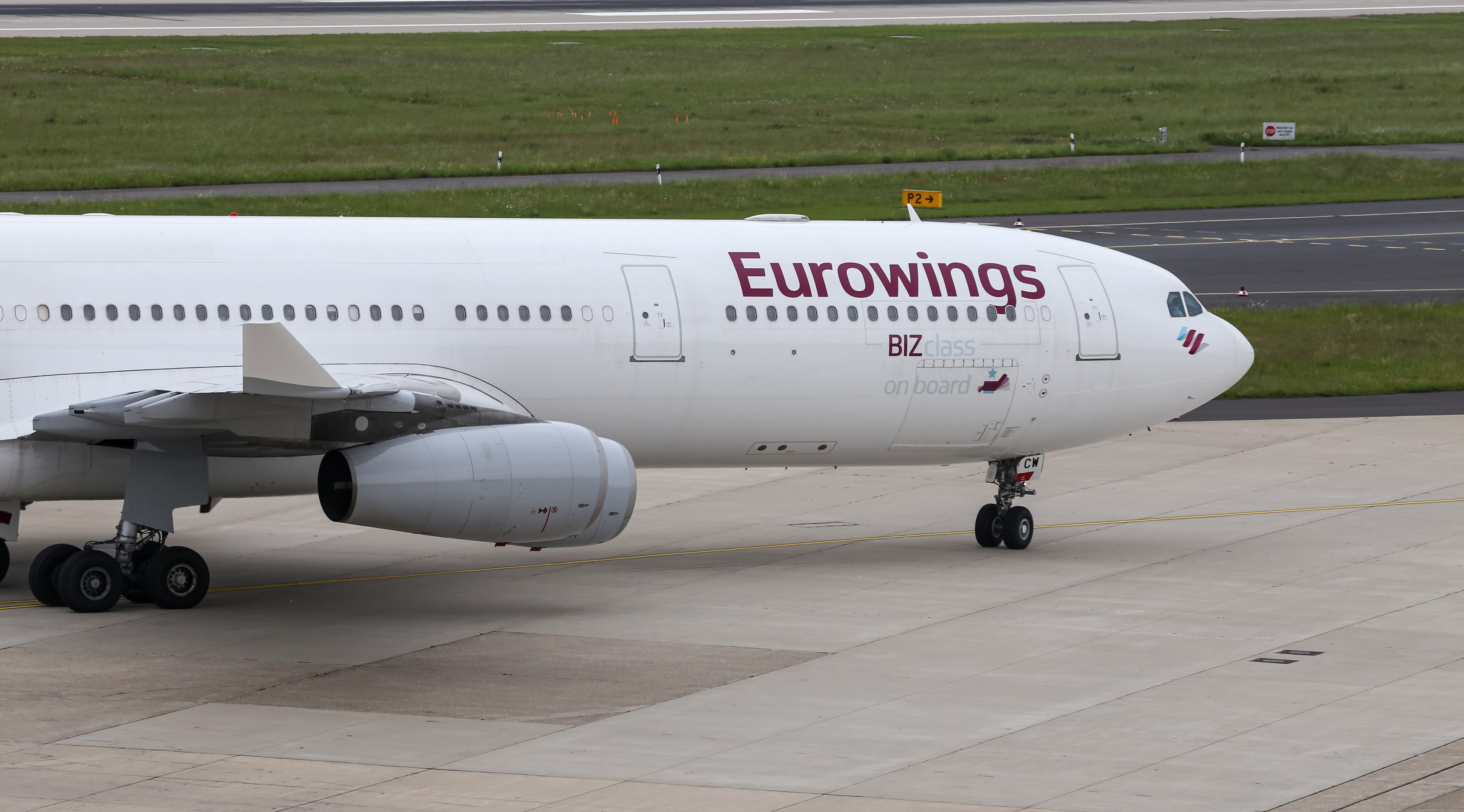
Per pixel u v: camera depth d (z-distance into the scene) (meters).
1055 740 61.59
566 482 77.69
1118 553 98.31
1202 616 82.25
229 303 82.06
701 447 92.56
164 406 72.25
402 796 54.31
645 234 91.44
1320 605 84.69
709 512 111.12
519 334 86.06
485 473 76.19
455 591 87.19
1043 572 92.75
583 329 87.25
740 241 92.94
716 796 54.75
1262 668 72.12
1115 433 102.62
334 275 84.06
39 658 71.56
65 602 79.38
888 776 57.19
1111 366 99.94
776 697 67.12
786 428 93.19
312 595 85.81
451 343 84.88
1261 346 173.12
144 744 59.72
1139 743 61.28
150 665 70.81
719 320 90.06
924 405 95.38
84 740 60.09
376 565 93.88
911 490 119.25
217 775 56.28
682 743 60.78
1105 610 83.56
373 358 83.38
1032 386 97.75
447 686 68.38
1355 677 70.75
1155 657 74.00
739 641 76.62
